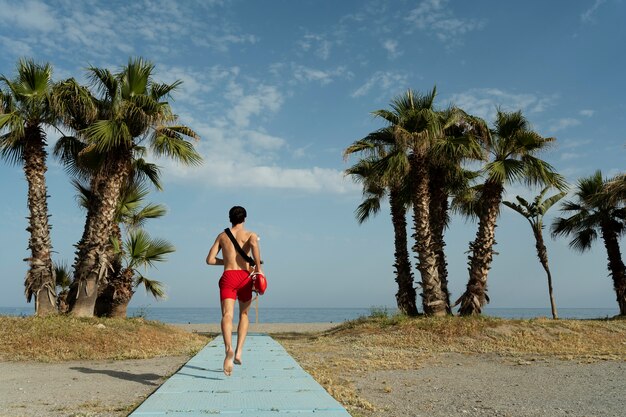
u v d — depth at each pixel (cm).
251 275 575
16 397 636
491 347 1417
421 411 587
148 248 1816
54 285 1562
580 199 2405
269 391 526
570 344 1432
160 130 1619
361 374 918
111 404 586
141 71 1612
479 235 1839
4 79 1518
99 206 1608
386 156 1861
